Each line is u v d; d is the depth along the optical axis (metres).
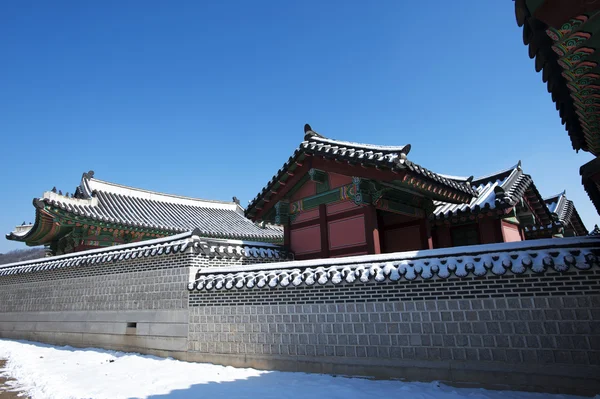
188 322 11.13
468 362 7.62
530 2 3.84
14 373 10.38
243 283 10.47
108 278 13.54
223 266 12.11
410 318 8.33
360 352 8.67
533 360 7.11
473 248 8.23
